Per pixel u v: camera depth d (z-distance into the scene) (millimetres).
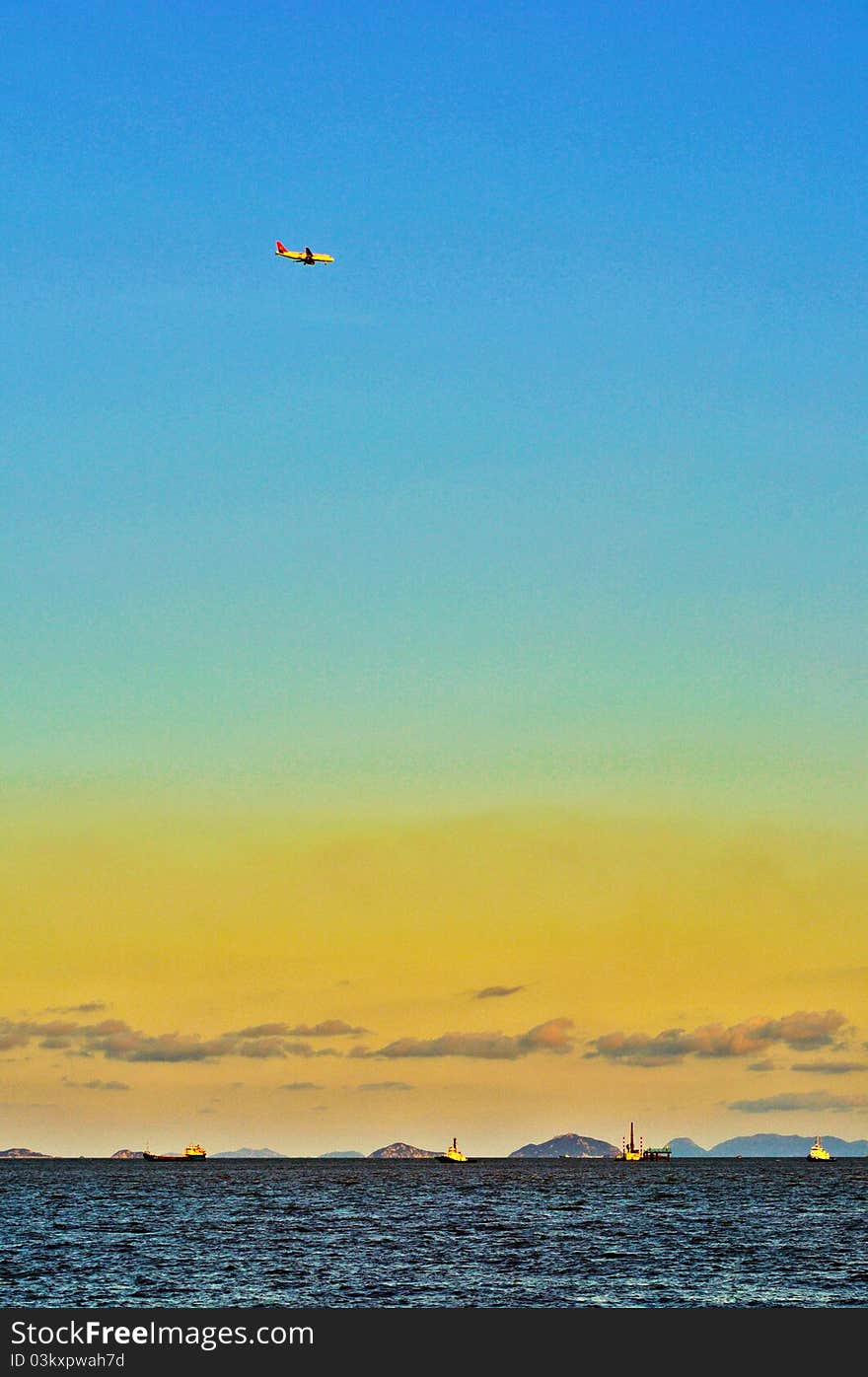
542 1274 127625
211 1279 123688
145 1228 182375
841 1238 165500
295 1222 193000
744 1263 137625
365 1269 130875
